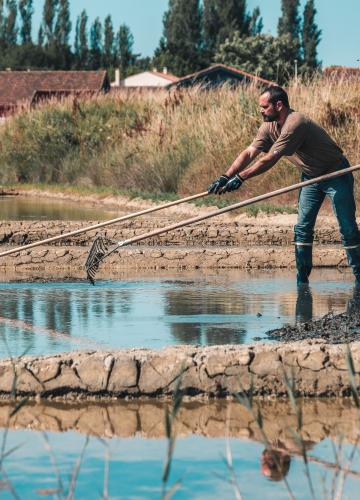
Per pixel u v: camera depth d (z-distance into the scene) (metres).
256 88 25.94
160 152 28.23
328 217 18.34
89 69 141.50
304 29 119.31
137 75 94.44
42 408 5.76
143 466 4.61
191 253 13.39
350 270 12.92
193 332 8.07
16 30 145.38
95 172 31.48
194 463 4.66
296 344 6.28
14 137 36.91
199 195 10.00
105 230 16.00
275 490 4.26
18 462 4.67
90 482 4.38
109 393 6.00
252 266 13.36
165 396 6.00
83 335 7.95
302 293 10.50
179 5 122.00
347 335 7.62
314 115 22.20
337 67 24.16
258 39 74.56
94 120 35.00
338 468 4.36
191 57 99.50
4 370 6.02
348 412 5.62
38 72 82.44
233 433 5.18
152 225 17.97
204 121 26.97
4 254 10.11
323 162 10.39
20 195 32.12
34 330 8.21
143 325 8.46
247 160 10.21
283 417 5.51
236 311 9.26
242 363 6.02
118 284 11.45
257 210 19.62
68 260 13.13
